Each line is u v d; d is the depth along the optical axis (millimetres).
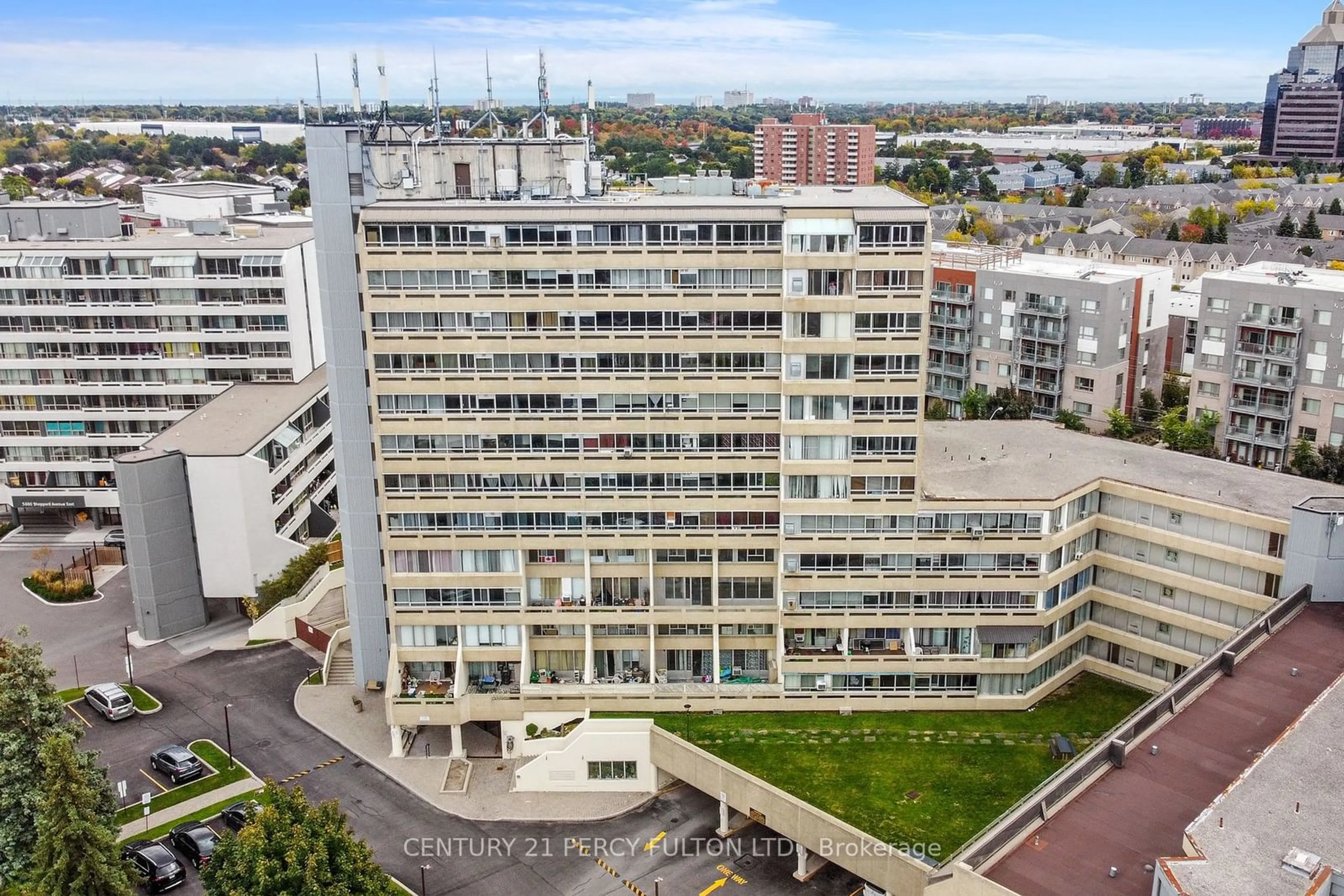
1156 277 149375
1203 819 52719
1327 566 77688
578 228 79562
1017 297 150500
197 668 103438
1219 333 136750
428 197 91000
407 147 88562
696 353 81688
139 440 133375
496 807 82000
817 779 76438
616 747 82625
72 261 128375
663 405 82875
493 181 93188
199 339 130250
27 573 124750
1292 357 128875
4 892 69562
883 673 84875
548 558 87375
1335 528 76812
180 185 193750
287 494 116438
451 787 84375
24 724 72750
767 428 82812
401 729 89312
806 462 82812
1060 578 85125
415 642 89188
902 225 77812
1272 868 49219
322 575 113438
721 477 84125
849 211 79062
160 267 128125
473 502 85250
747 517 85062
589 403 83000
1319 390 128000
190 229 147250
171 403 132375
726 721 84250
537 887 73500
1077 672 91250
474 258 80250
